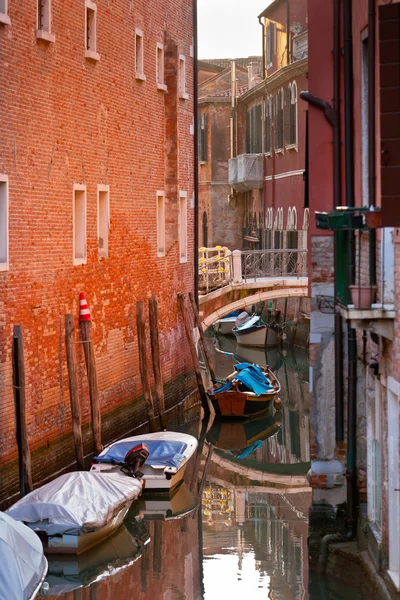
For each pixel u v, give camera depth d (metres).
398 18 9.84
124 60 21.11
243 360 34.41
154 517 16.48
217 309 30.89
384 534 11.44
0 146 15.38
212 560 14.26
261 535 15.39
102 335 19.91
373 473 12.67
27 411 16.25
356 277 12.79
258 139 43.03
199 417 24.91
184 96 25.16
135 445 17.94
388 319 10.55
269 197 40.97
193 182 26.62
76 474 15.34
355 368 13.62
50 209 17.33
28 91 16.42
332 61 13.84
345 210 10.94
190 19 26.20
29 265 16.45
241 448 21.92
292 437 22.98
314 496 14.18
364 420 13.88
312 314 14.16
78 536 13.98
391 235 10.55
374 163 11.19
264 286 31.14
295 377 30.95
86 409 18.92
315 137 13.93
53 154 17.45
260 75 49.53
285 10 38.47
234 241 48.00
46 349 17.11
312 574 13.05
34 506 14.09
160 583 13.39
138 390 22.12
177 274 25.09
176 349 25.06
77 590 13.29
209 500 17.56
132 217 21.80
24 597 11.30
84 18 18.83
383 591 11.22
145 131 22.66
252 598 12.70
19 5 16.02
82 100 18.80
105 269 20.11
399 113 9.93
